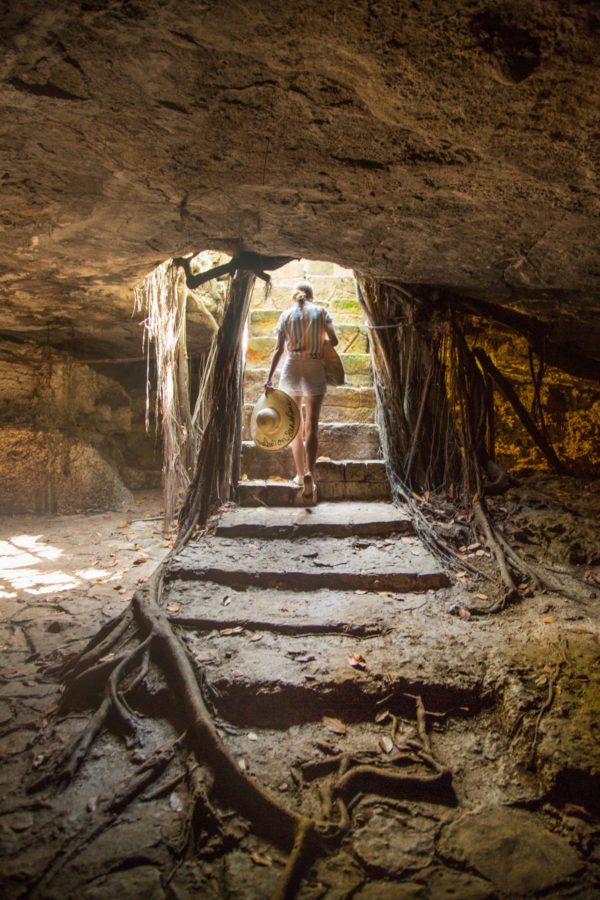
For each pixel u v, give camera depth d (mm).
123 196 2912
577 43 1652
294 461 5660
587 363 6008
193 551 4312
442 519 5023
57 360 7555
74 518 6992
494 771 2469
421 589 3893
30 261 4125
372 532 4684
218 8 1597
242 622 3346
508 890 1894
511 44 1686
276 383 6207
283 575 3898
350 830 2146
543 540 4711
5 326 6703
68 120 2174
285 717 2764
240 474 5602
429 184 2684
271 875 1951
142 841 2066
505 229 3229
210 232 3500
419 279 4566
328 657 3025
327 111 2102
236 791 2285
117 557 5266
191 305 6586
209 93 2000
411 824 2186
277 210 3111
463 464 5375
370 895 1873
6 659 3297
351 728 2719
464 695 2816
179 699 2803
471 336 6520
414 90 1940
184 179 2713
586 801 2258
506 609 3658
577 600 3766
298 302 5254
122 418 8828
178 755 2520
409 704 2795
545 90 1887
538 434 6043
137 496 8375
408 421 5785
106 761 2477
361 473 5566
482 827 2166
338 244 3699
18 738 2605
